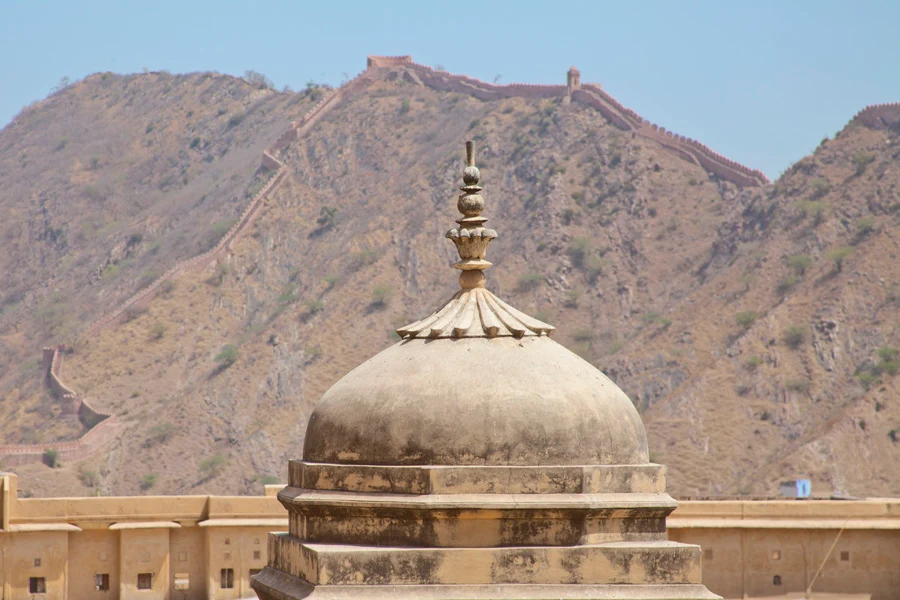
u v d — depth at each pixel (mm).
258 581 23125
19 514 48625
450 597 20219
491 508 20375
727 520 50656
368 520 21047
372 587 20312
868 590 50594
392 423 21109
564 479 20672
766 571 50656
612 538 21109
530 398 21109
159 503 50094
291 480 23031
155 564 49688
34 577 48281
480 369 21469
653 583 20703
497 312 22906
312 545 21109
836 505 50906
